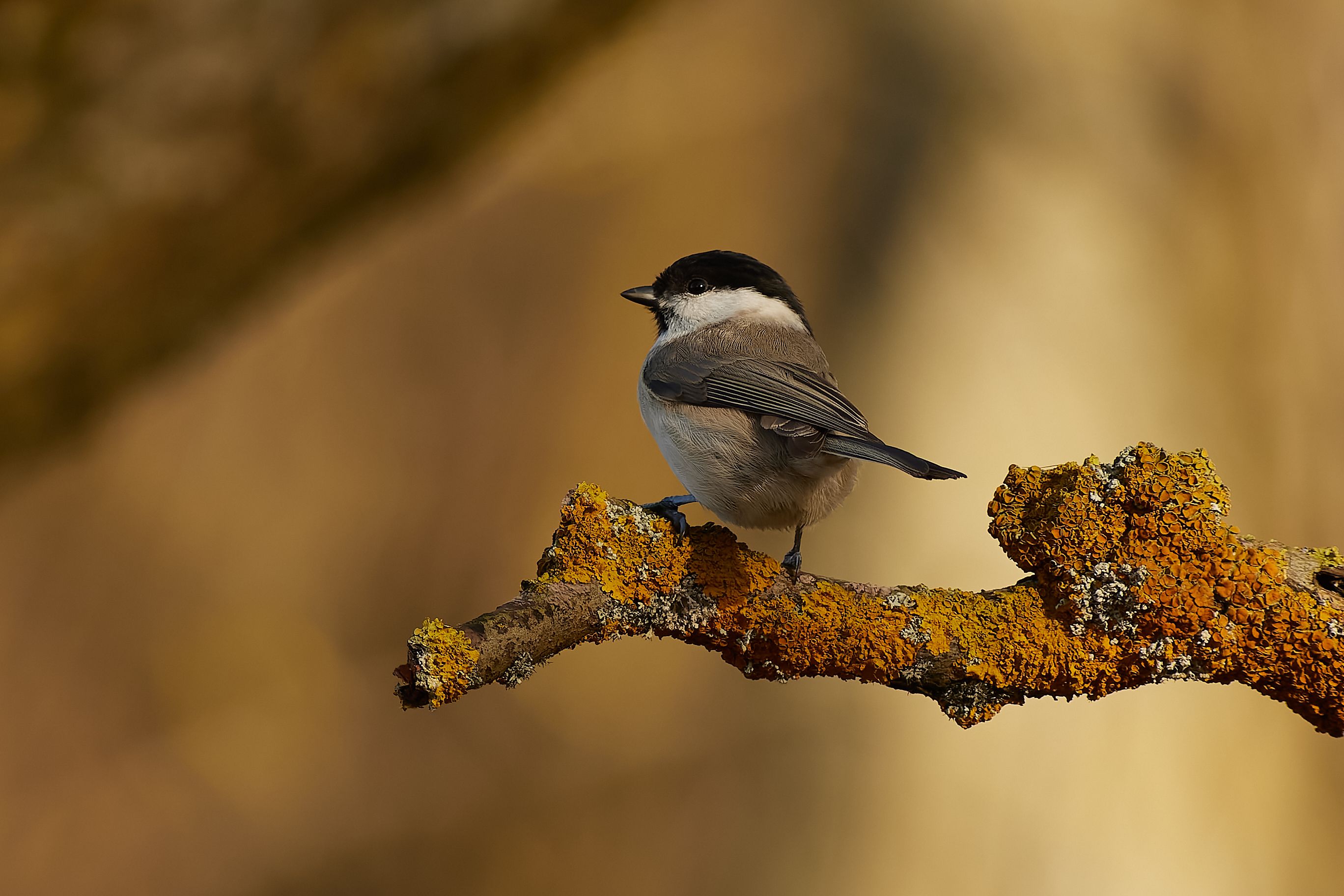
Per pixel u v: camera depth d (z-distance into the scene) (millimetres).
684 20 12414
